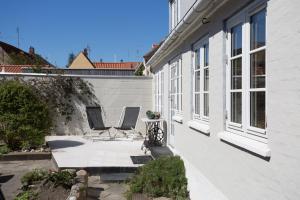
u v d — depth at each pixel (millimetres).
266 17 3926
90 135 14898
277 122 3623
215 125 5707
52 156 10469
